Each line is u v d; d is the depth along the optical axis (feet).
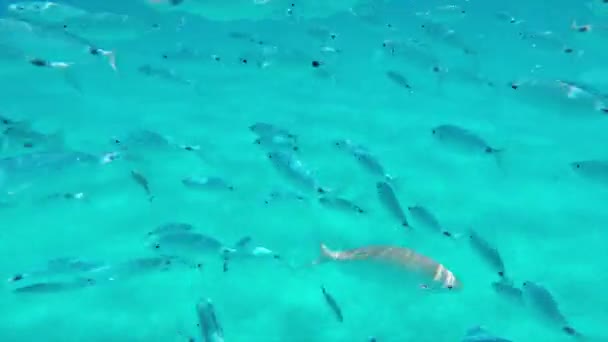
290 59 9.57
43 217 7.63
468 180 8.69
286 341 5.74
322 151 9.45
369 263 5.38
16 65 8.02
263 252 6.42
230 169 8.87
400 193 8.24
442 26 10.26
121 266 5.97
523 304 5.40
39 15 8.64
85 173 8.56
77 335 5.79
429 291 5.43
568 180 8.69
